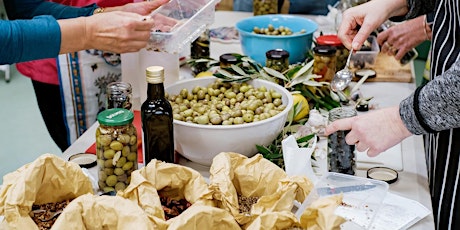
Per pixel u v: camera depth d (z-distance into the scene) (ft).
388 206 4.29
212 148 4.68
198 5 5.50
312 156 4.95
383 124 4.30
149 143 4.55
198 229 3.45
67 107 7.28
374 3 5.74
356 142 4.45
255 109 5.04
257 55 6.85
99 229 3.49
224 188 3.85
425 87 4.09
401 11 5.78
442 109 3.98
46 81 7.18
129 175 4.48
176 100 5.24
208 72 6.12
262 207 3.86
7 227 3.59
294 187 3.98
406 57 6.93
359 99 6.15
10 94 13.51
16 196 3.65
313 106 6.01
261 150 4.77
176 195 4.12
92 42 4.83
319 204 3.58
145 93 5.78
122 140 4.37
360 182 4.16
